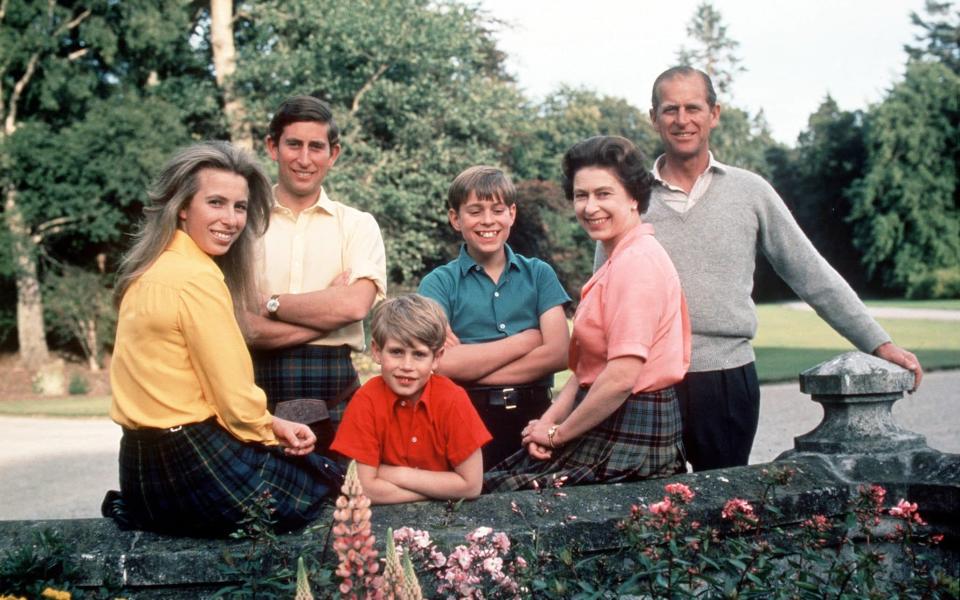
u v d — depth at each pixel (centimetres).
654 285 291
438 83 2364
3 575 258
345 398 349
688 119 373
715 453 373
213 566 261
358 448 280
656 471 304
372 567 216
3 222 2169
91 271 2484
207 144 279
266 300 342
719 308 374
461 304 368
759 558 260
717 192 380
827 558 285
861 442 328
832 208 5144
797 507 304
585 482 301
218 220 272
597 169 305
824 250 5153
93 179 2197
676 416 309
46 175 2166
